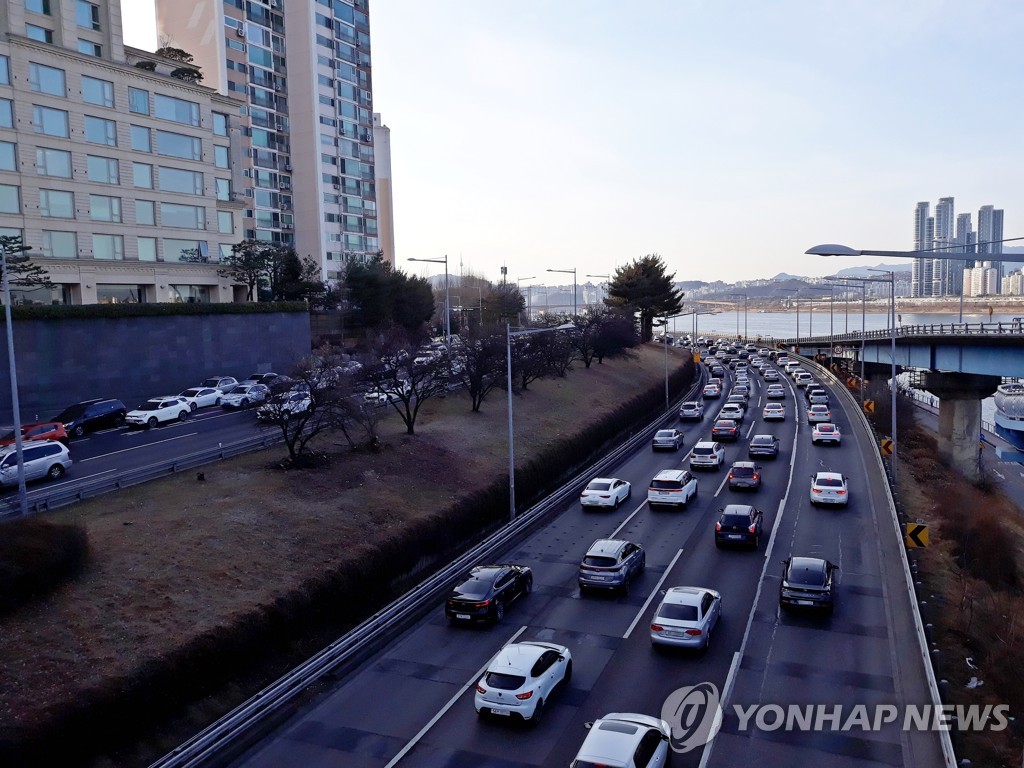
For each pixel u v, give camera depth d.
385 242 130.38
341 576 26.91
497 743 17.34
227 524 27.98
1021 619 24.84
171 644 20.84
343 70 101.50
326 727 18.50
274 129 94.25
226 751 17.45
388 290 80.31
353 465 36.31
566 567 29.67
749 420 62.88
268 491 31.61
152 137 59.09
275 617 23.72
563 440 48.81
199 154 63.03
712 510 36.84
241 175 79.31
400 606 24.53
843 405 68.81
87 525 26.48
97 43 56.47
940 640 22.39
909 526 26.94
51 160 52.16
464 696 19.77
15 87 49.84
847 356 110.31
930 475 48.16
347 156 102.19
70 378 49.16
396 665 21.83
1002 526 36.16
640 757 14.53
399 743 17.62
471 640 23.30
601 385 70.62
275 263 70.44
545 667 18.86
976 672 20.61
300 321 66.25
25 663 19.03
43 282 47.44
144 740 18.88
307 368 38.88
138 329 53.50
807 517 34.97
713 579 27.59
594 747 14.55
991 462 71.69
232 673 21.86
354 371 41.50
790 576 24.36
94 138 54.88
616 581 26.12
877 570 28.08
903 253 15.73
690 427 61.06
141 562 24.41
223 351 59.78
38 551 21.92
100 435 43.50
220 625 22.12
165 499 29.75
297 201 97.50
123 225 56.91
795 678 19.97
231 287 66.94
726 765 16.12
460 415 51.09
